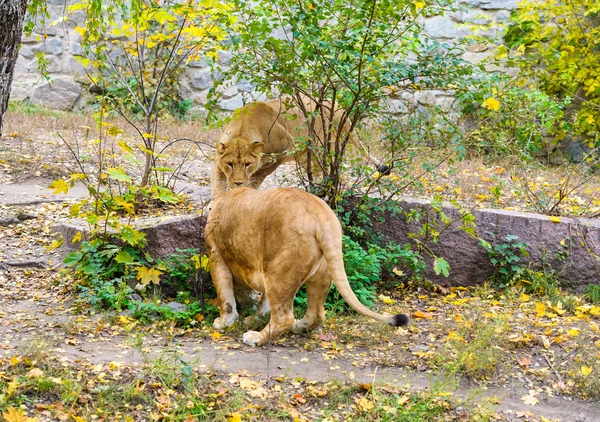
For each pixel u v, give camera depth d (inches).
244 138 317.4
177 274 263.4
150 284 263.6
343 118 293.4
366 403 187.5
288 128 336.2
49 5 569.3
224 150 313.1
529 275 295.3
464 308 269.6
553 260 298.0
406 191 363.9
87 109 574.9
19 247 299.9
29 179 383.9
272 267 221.6
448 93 530.3
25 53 574.6
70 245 288.0
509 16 546.9
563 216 323.0
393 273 296.8
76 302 248.4
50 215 333.4
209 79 573.3
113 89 564.4
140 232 265.9
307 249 216.8
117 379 189.5
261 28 283.4
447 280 298.8
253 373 203.2
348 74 284.7
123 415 175.8
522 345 230.8
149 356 208.8
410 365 216.2
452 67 279.1
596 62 526.0
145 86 551.8
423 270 297.7
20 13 187.9
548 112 423.2
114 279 256.8
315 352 223.6
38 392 180.9
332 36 293.3
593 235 300.5
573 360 222.1
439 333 242.5
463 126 511.5
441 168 424.2
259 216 226.4
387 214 303.9
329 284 231.6
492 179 402.0
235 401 182.4
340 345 230.7
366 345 231.3
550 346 231.6
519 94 342.0
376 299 278.4
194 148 469.4
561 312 264.4
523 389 207.0
